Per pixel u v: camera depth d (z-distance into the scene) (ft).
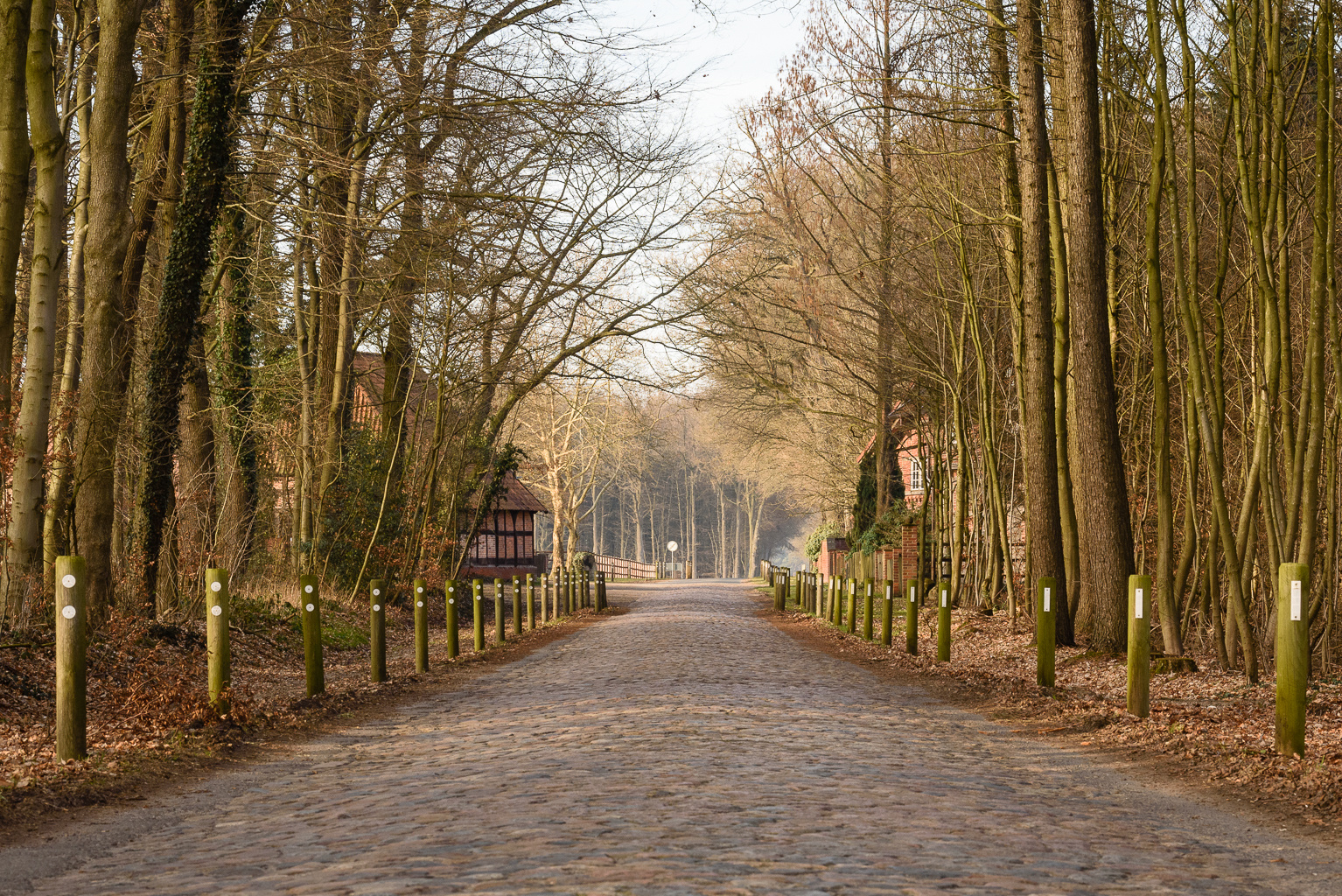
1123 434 77.25
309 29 66.33
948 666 57.21
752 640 77.05
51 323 48.55
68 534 55.47
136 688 38.47
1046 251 67.00
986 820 22.70
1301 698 29.43
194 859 20.47
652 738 32.91
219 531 72.43
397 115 73.05
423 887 16.84
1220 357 48.49
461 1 70.49
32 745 32.42
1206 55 55.01
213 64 61.05
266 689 48.62
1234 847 21.48
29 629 45.52
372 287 85.35
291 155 69.26
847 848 19.52
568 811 22.57
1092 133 56.39
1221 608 62.59
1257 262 47.62
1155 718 36.99
